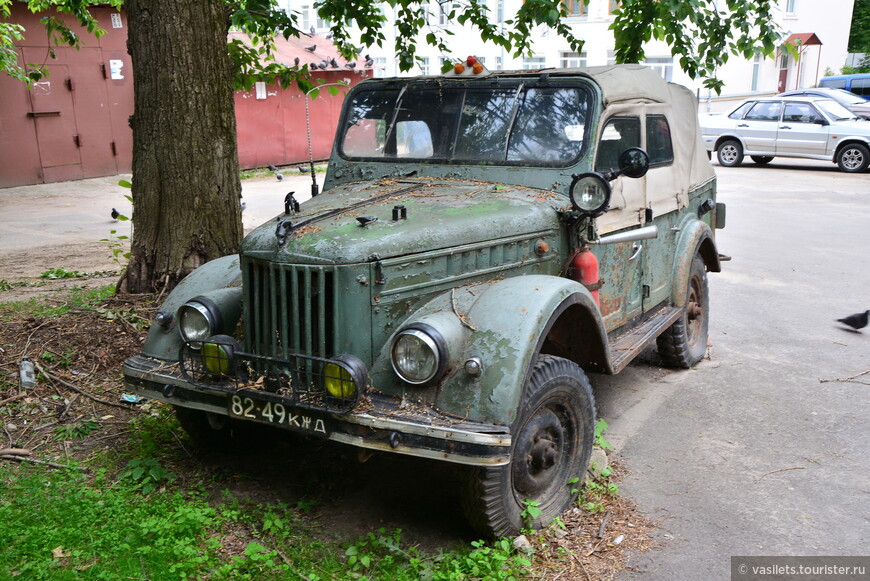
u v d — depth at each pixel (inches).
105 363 214.4
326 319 137.7
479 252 154.6
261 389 139.9
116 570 127.2
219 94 249.3
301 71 299.1
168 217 248.7
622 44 307.3
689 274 232.4
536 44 1090.1
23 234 457.7
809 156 772.6
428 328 128.6
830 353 259.8
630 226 194.2
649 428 199.0
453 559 133.7
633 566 136.3
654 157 213.3
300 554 136.5
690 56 298.0
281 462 174.4
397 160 197.0
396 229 143.6
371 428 127.7
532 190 177.8
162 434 182.5
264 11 289.4
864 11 1523.1
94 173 692.1
